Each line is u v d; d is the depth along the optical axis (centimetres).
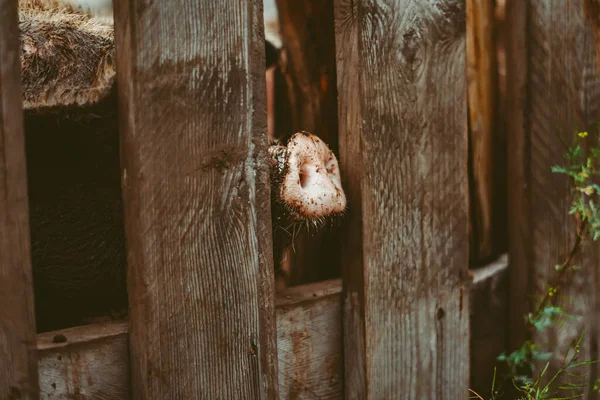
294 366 192
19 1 229
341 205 183
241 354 170
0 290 140
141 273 155
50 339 156
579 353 245
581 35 236
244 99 166
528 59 232
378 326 196
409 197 200
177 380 161
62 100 166
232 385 169
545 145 237
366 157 190
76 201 179
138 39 150
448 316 211
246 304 170
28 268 143
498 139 256
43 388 151
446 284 210
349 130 192
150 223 155
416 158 200
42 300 185
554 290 236
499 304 245
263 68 169
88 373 157
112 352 160
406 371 204
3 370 141
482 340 239
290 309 189
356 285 195
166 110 155
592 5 236
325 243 228
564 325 242
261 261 171
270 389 175
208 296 164
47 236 179
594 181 239
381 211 194
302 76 249
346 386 201
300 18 245
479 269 245
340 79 193
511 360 238
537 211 238
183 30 156
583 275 243
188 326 162
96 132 170
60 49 198
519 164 238
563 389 244
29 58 193
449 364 213
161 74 154
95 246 185
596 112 240
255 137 168
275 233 192
